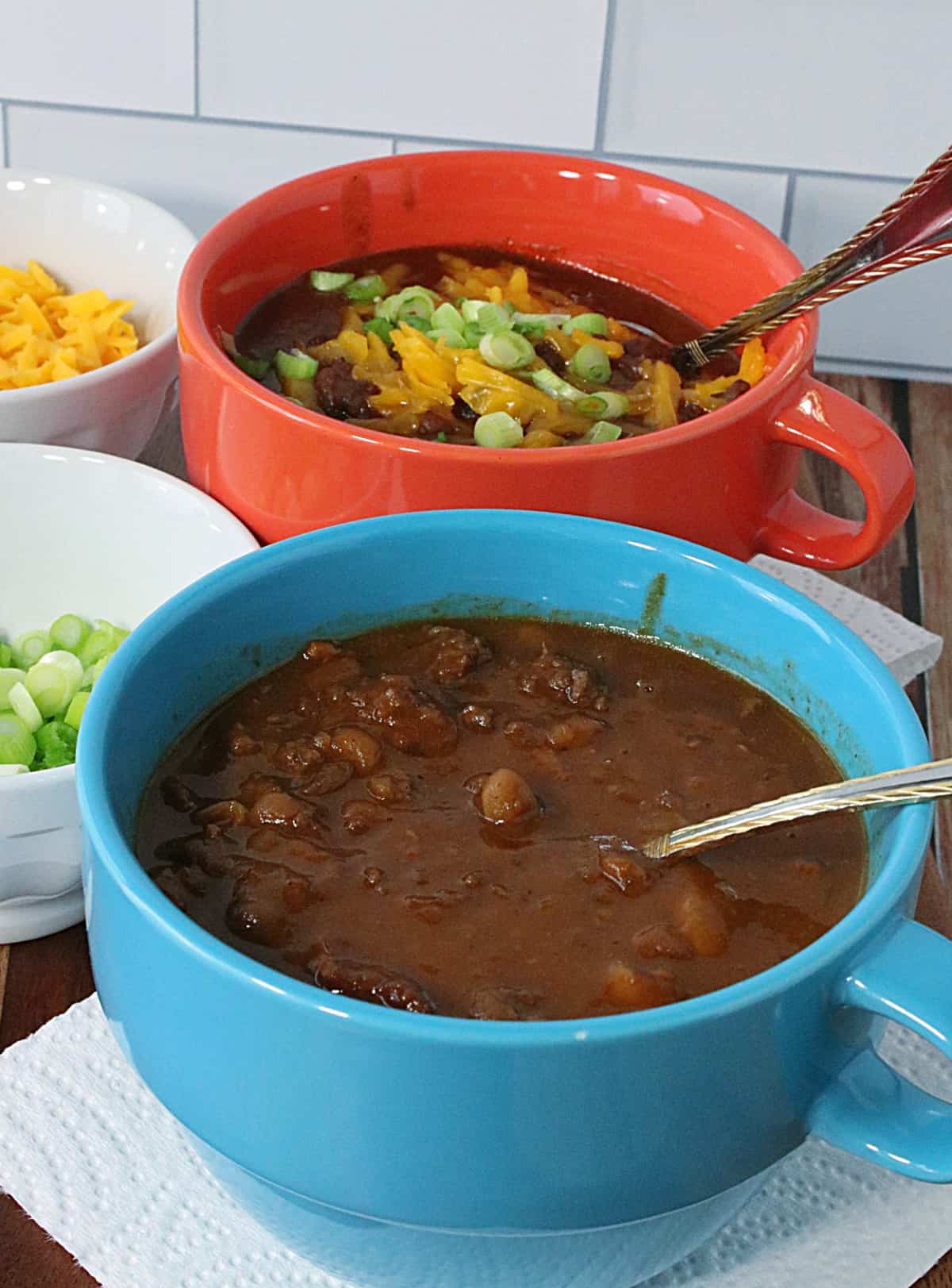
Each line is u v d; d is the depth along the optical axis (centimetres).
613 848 78
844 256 108
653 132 154
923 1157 67
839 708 84
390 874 77
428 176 128
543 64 150
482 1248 70
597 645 93
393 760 84
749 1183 73
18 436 119
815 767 85
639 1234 71
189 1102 69
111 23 151
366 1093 63
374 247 130
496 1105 62
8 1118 86
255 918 73
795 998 64
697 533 103
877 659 82
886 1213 83
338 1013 61
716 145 154
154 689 82
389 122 155
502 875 77
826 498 141
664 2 145
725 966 73
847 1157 86
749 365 115
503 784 79
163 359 122
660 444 97
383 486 98
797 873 77
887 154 153
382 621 92
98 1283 81
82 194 142
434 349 113
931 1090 90
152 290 140
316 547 88
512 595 93
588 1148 64
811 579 128
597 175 128
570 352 118
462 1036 60
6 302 137
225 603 85
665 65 149
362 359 116
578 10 147
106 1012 74
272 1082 65
